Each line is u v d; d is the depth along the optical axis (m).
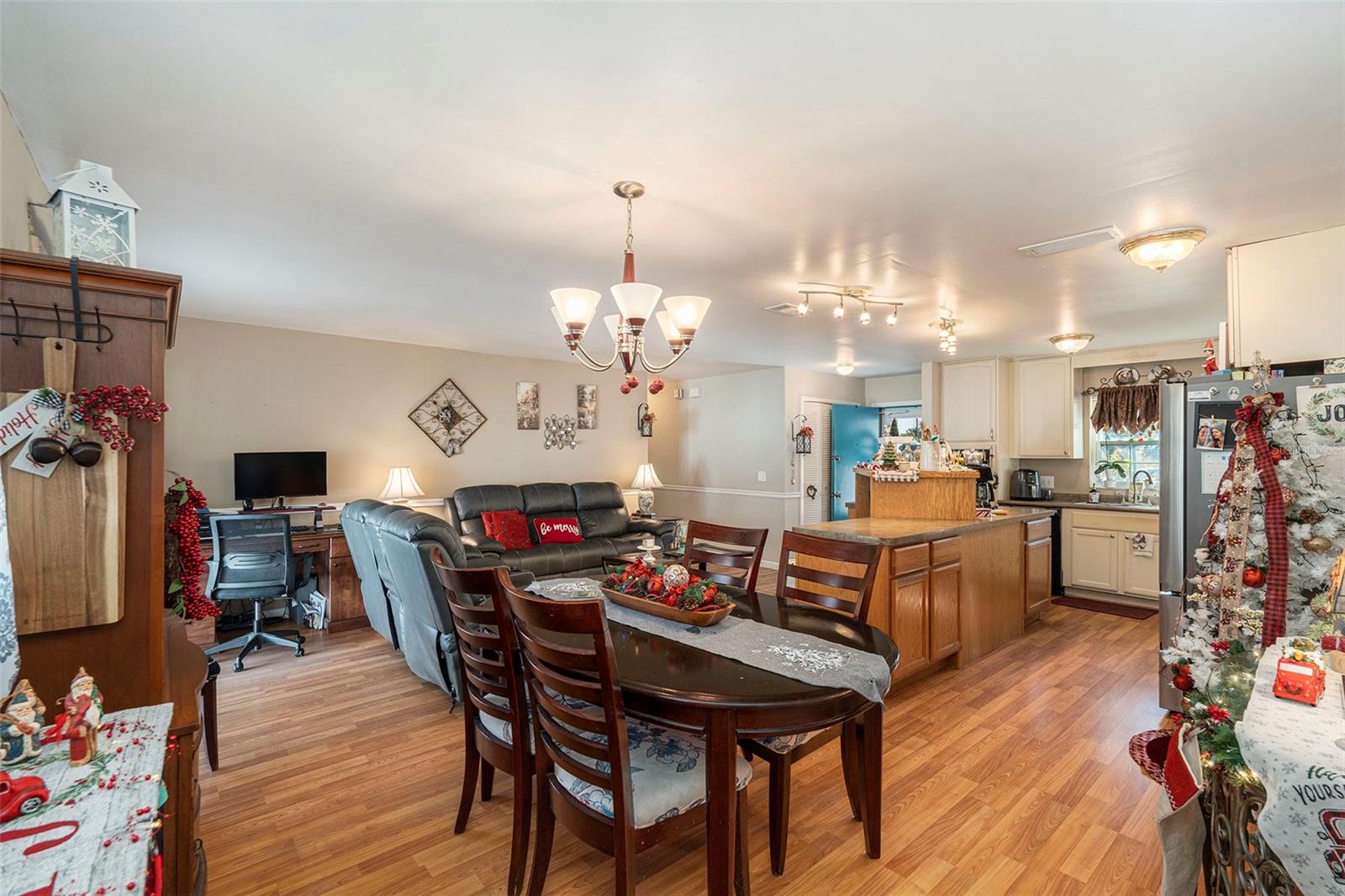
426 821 2.24
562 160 2.01
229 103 1.68
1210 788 1.44
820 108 1.70
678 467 8.47
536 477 6.66
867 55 1.46
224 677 3.70
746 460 7.62
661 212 2.45
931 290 3.61
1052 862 2.02
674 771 1.71
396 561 3.31
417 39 1.41
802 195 2.29
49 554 1.30
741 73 1.54
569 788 1.70
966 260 3.03
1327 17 1.31
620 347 2.41
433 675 3.29
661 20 1.34
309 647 4.27
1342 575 1.71
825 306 4.05
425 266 3.18
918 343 5.46
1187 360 5.54
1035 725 3.03
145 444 1.42
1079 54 1.45
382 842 2.12
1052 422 6.05
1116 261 3.06
